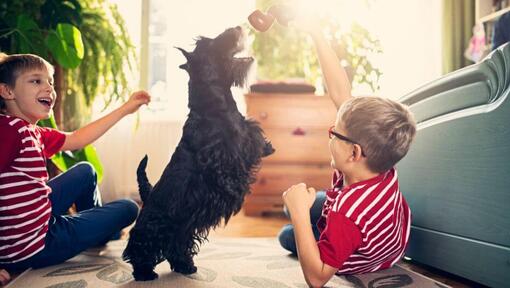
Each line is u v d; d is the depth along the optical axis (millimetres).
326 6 2646
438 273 1261
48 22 1898
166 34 3053
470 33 2816
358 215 889
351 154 930
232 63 1039
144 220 1029
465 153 1089
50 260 1215
